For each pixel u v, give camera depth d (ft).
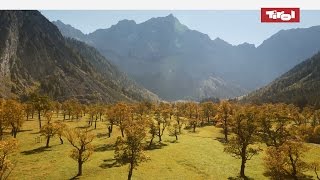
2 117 363.56
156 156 333.42
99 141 394.93
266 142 389.39
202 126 585.22
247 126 308.19
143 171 279.90
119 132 459.32
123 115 449.06
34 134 423.64
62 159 311.47
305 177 260.62
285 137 387.14
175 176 269.03
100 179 256.11
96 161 306.96
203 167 297.33
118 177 261.44
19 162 300.40
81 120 584.81
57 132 368.48
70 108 590.55
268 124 387.75
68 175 266.57
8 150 205.98
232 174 279.69
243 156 282.77
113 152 342.03
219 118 463.83
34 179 255.70
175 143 405.39
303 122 561.84
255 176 273.75
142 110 619.26
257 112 388.78
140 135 258.57
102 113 595.06
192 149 369.09
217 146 392.47
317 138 435.53
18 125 390.01
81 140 283.38
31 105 541.75
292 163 244.83
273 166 246.88
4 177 232.32
